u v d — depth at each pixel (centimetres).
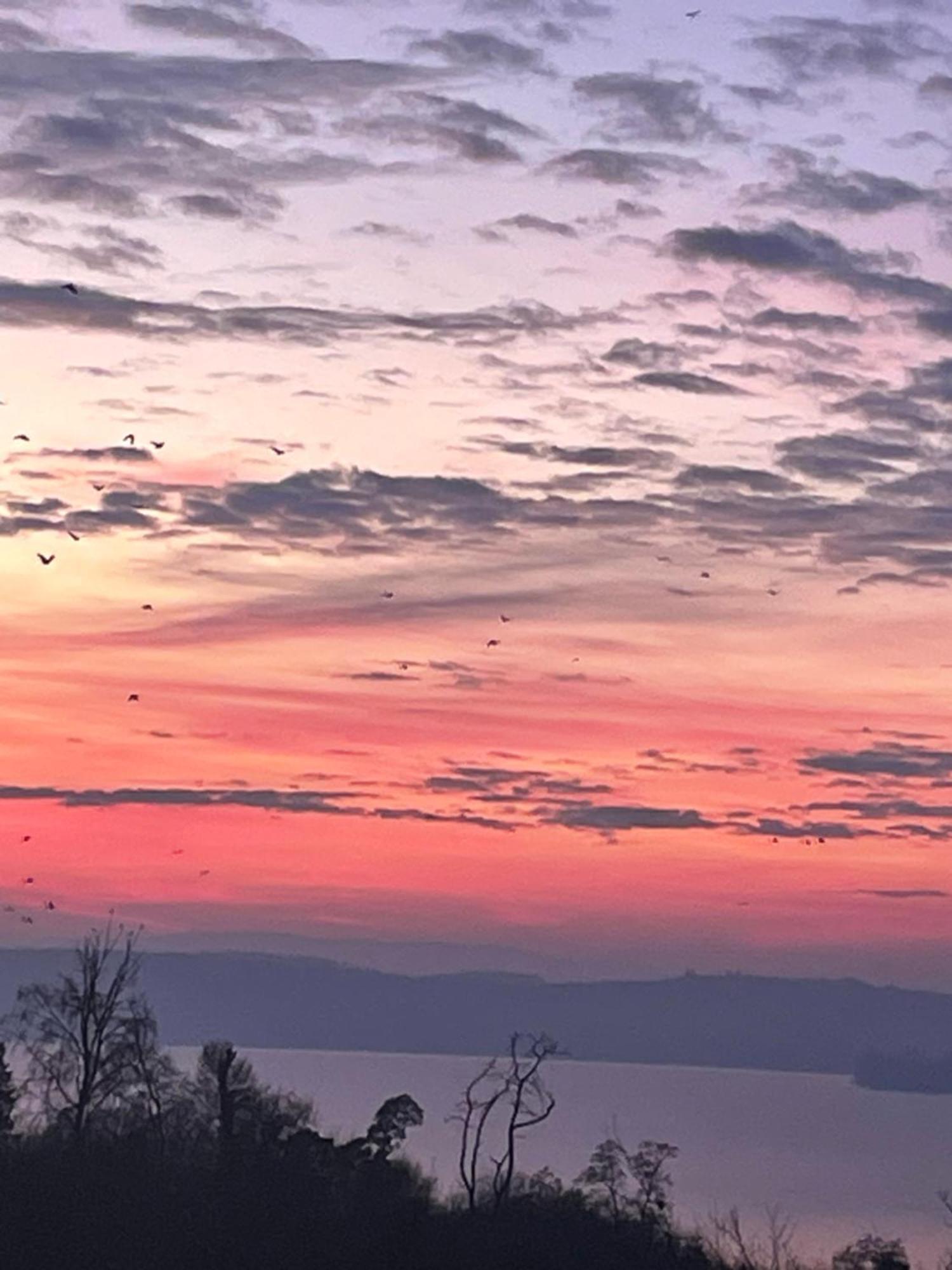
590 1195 8894
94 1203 8119
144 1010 9500
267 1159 8594
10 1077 9050
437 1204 8781
